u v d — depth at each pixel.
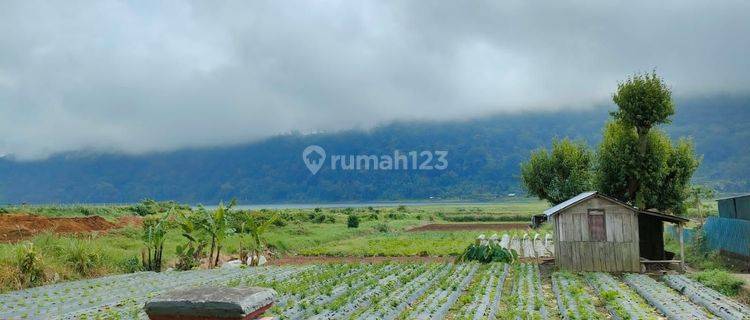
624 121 30.69
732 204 31.05
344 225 66.06
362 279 23.59
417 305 17.59
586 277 23.36
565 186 36.28
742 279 20.77
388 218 86.81
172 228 41.75
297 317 15.38
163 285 22.03
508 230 61.31
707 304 16.75
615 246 25.41
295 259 36.84
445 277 23.83
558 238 25.97
